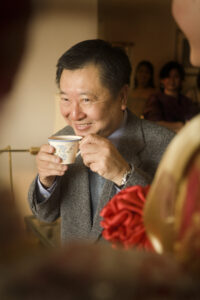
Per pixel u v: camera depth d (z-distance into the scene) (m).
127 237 0.45
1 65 0.30
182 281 0.21
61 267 0.20
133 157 1.16
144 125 1.23
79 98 1.03
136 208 0.49
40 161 1.04
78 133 1.09
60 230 1.31
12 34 0.29
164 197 0.31
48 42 1.23
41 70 1.31
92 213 1.17
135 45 3.54
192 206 0.29
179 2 0.31
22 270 0.20
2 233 0.30
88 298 0.19
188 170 0.30
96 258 0.21
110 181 1.05
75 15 1.17
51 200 1.16
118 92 1.07
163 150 1.19
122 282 0.20
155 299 0.20
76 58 1.00
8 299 0.18
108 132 1.13
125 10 3.30
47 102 1.36
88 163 0.98
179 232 0.30
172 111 3.32
